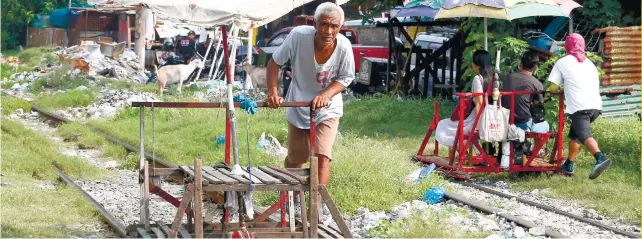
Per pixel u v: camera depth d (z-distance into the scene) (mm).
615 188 10555
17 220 8562
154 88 23969
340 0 8125
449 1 12320
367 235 8422
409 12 16781
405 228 8414
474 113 11781
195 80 24844
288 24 31297
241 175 7418
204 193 9734
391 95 19500
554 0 13453
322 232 7695
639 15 16516
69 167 12094
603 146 12891
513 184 11461
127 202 10328
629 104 15195
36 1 40156
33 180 11164
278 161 12055
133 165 13156
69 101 21266
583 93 11078
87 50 28125
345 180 10117
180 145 14289
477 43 16156
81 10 32969
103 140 15352
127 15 32656
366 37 25016
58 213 9117
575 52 11297
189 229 7680
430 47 22719
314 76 8141
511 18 12211
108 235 8477
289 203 7727
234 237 7258
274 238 7520
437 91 19953
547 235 8445
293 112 8320
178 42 29094
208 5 7586
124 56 28328
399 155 11711
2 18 40500
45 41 38469
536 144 11883
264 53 26234
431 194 10023
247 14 7613
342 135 15039
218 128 15141
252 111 7770
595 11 16172
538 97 11656
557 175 11508
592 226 9039
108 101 21438
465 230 8594
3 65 30375
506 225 8844
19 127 15664
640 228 9016
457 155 12734
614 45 15055
